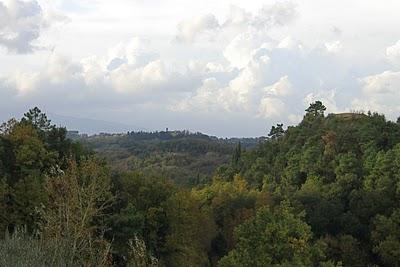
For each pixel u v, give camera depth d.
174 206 44.81
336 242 61.94
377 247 61.16
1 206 32.69
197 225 49.34
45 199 31.94
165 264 43.94
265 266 32.75
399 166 73.38
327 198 74.94
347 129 92.50
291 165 88.56
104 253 13.52
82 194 17.50
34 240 13.39
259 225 35.72
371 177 75.19
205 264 50.16
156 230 43.53
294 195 73.44
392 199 71.38
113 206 40.88
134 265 13.64
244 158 107.44
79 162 41.19
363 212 69.38
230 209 66.06
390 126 93.06
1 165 36.75
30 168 37.94
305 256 34.72
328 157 84.81
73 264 12.61
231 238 60.19
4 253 11.79
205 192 72.75
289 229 35.16
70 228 14.23
